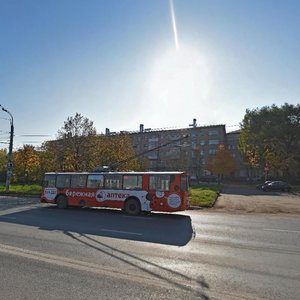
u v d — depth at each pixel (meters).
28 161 49.16
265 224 13.13
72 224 12.84
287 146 58.88
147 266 6.78
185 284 5.63
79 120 36.00
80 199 18.81
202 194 26.55
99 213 17.22
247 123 63.06
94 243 9.08
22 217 14.75
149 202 16.61
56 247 8.46
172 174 16.44
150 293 5.16
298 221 14.12
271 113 60.88
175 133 85.25
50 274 6.08
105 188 18.03
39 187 35.50
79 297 4.94
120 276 6.02
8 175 30.75
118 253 7.92
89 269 6.45
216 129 81.69
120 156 37.56
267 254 7.95
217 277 6.06
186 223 13.42
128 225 12.80
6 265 6.66
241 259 7.44
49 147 40.75
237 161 86.06
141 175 17.09
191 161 81.31
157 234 10.70
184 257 7.58
